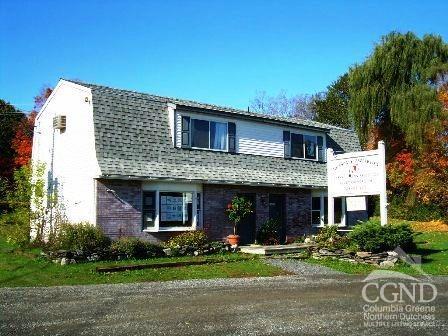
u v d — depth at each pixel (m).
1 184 28.23
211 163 22.42
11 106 42.28
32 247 19.48
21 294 11.40
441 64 35.03
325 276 14.74
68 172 20.88
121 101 20.83
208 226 21.61
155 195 20.11
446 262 17.36
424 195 32.78
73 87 21.22
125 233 19.14
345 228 26.89
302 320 8.99
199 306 10.16
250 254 20.00
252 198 23.70
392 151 38.03
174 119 21.77
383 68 37.47
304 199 25.88
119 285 12.77
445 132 32.50
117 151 19.58
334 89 56.19
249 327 8.47
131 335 7.95
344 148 29.58
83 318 9.05
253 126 24.69
